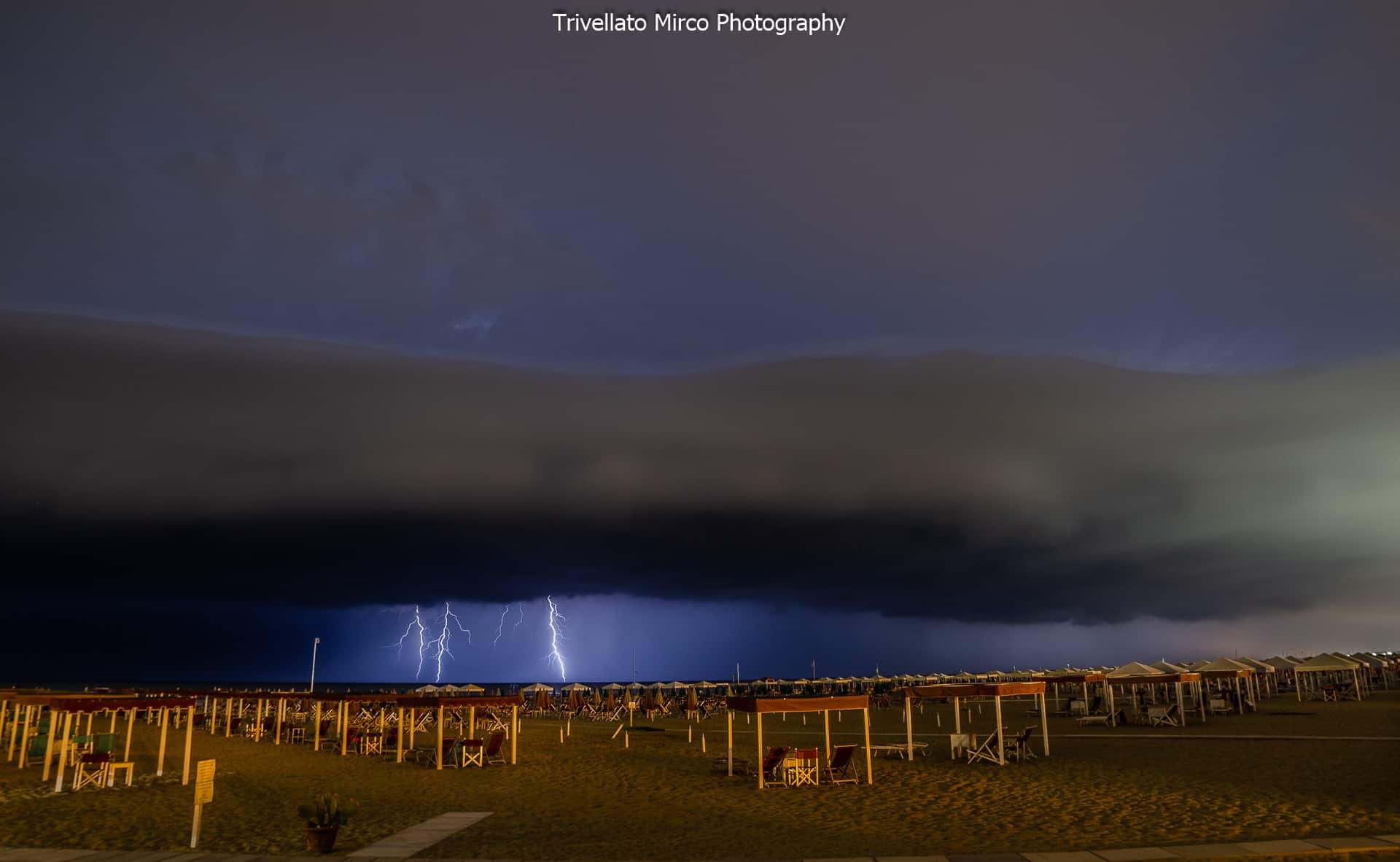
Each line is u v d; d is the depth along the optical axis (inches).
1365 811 661.3
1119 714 1911.9
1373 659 2780.5
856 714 2417.6
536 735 1737.2
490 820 711.7
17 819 717.9
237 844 601.9
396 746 1441.9
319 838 568.4
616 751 1353.3
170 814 743.7
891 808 755.4
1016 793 823.7
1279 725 1520.7
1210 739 1302.9
